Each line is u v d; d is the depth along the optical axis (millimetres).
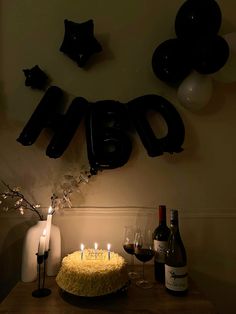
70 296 1076
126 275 1100
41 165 1528
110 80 1603
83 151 1544
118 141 1456
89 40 1452
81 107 1450
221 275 1519
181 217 1539
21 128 1550
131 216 1521
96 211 1509
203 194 1564
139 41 1635
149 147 1429
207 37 1305
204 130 1610
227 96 1646
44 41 1607
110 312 953
